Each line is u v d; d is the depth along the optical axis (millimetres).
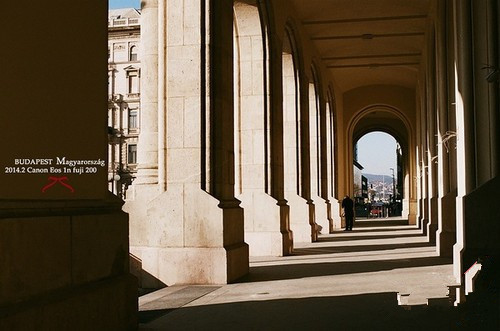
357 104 35094
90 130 5609
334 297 8031
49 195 4969
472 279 7863
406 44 24141
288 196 19891
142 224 10141
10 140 4527
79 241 5230
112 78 53969
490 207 9195
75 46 5395
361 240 20266
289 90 19812
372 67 28266
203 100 10172
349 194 35750
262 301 7820
